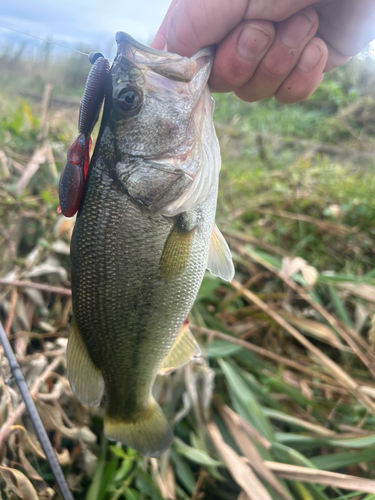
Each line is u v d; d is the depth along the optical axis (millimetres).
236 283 319
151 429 186
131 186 155
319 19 173
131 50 155
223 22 156
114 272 157
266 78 170
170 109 156
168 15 188
